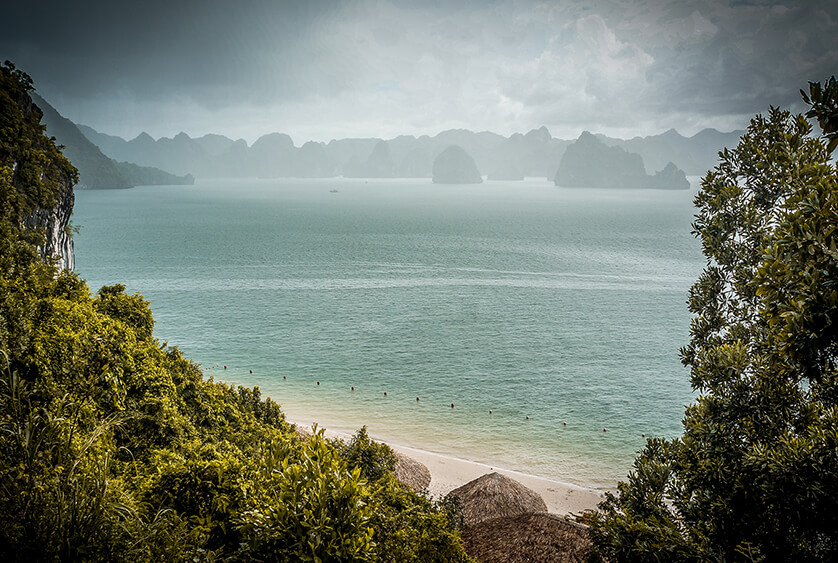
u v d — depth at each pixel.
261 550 11.48
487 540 28.22
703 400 14.40
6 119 46.59
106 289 39.12
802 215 9.79
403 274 123.00
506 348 70.31
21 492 9.88
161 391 28.14
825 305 9.12
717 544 12.41
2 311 21.31
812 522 11.33
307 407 53.06
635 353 68.50
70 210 54.66
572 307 92.75
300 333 76.50
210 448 16.89
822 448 11.48
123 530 10.21
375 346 70.94
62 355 21.91
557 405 53.38
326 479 11.86
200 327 79.25
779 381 13.70
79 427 16.17
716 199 16.69
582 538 26.64
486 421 50.25
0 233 32.72
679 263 139.62
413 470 39.44
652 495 14.97
